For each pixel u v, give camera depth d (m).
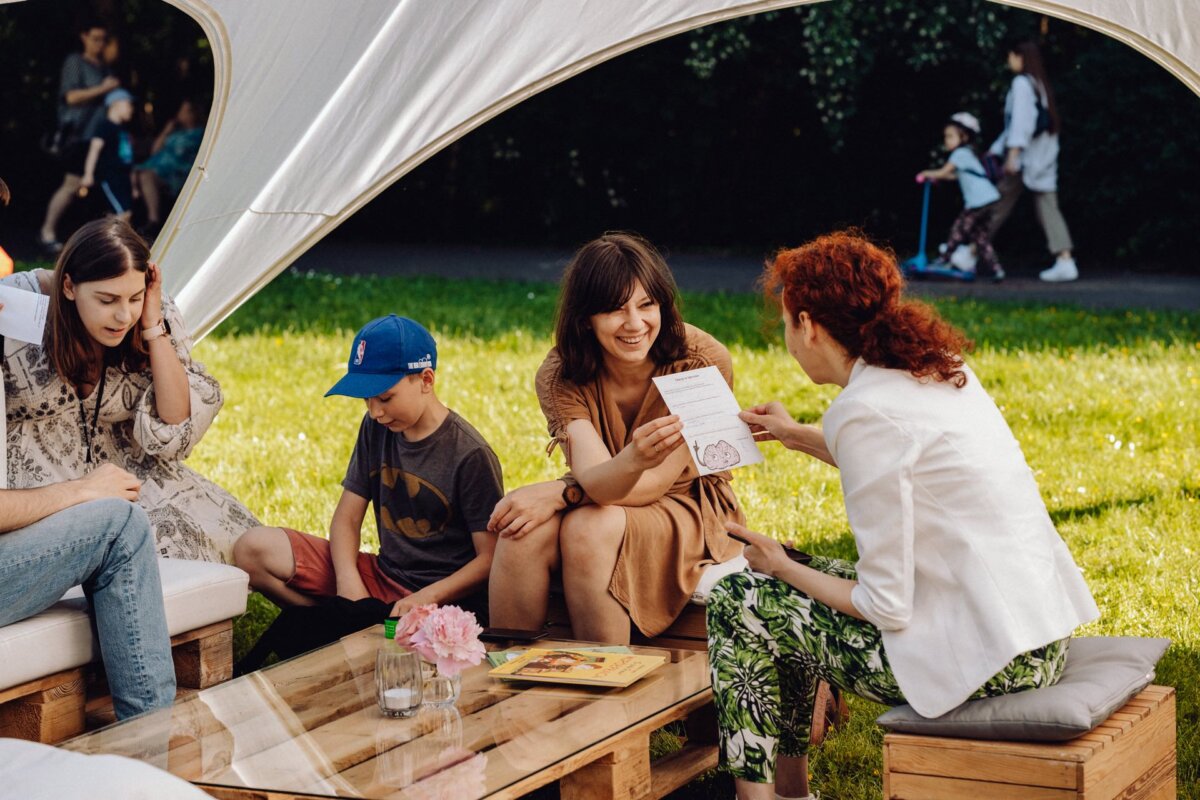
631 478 3.50
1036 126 12.46
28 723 3.30
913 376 2.84
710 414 3.40
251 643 4.58
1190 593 4.71
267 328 10.09
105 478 3.39
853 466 2.79
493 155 16.27
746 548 3.05
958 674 2.68
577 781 2.83
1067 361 8.48
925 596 2.78
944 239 15.64
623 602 3.58
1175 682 4.00
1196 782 3.37
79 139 13.55
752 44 14.89
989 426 2.85
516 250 15.73
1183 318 10.01
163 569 3.69
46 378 3.92
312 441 7.10
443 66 5.23
